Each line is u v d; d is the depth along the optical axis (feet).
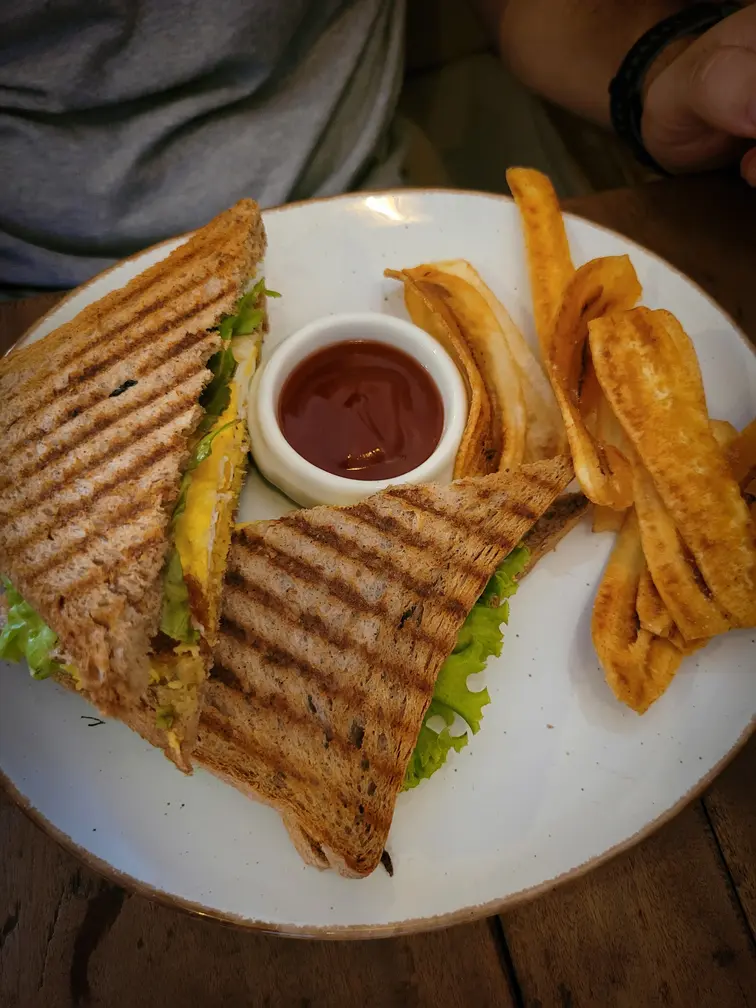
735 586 0.71
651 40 1.07
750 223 1.01
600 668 0.76
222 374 0.83
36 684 0.72
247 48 1.04
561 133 1.34
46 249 1.10
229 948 0.67
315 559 0.75
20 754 0.68
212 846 0.66
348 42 1.15
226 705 0.70
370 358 0.90
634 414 0.76
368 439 0.86
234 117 1.11
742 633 0.75
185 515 0.74
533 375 0.88
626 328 0.77
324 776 0.67
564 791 0.70
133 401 0.76
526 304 0.96
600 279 0.84
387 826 0.64
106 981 0.66
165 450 0.72
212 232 0.91
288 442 0.86
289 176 1.11
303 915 0.63
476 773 0.71
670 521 0.76
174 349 0.80
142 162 1.06
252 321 0.88
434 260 0.97
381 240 0.98
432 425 0.87
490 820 0.68
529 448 0.85
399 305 0.96
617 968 0.67
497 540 0.75
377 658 0.70
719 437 0.80
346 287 0.96
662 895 0.69
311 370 0.89
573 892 0.69
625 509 0.81
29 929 0.67
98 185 1.05
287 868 0.65
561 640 0.78
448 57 1.37
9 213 1.06
